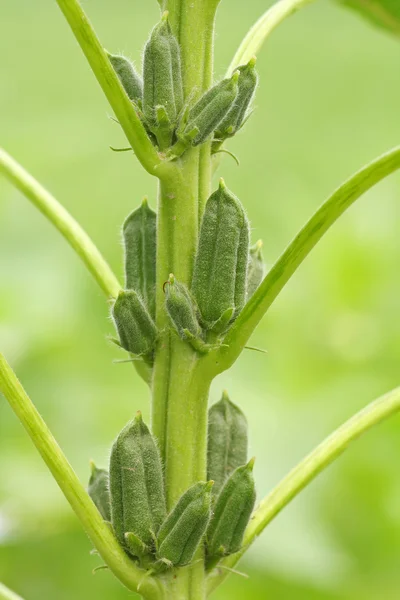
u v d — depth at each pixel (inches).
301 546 24.6
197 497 18.0
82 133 39.1
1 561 25.4
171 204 18.7
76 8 17.9
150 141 18.5
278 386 28.4
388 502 26.2
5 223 29.0
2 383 18.0
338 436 18.9
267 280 18.2
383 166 17.9
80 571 25.5
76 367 27.1
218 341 18.5
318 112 42.1
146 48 18.5
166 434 18.7
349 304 28.7
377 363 28.0
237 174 39.3
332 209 17.9
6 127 40.0
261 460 25.6
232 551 18.5
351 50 44.1
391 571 26.0
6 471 25.4
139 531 18.2
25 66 42.0
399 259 29.4
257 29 19.4
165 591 18.4
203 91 18.7
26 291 27.6
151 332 18.6
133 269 19.1
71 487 18.1
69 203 37.2
